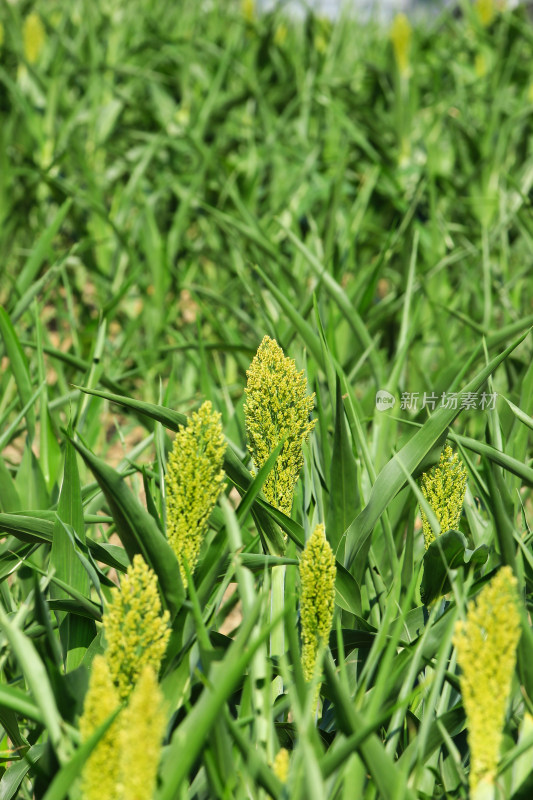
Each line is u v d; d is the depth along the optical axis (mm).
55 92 11281
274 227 9414
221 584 3955
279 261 7000
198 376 7910
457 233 9875
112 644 3605
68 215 9992
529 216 7934
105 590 4078
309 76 11984
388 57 12039
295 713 3520
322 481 4254
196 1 16812
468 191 10234
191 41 12625
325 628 3707
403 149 11797
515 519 4141
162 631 3617
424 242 8828
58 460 4594
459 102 11859
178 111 12922
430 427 3969
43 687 3557
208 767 3604
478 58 14734
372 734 3566
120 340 8602
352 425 4461
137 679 3611
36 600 3674
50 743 3668
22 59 11492
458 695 3912
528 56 15492
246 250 8406
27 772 3902
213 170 9695
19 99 10953
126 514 3746
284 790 3574
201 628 3633
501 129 10508
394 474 3984
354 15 17578
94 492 4461
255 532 4445
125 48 15070
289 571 4102
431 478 3943
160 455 4105
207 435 3721
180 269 10289
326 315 6531
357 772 3619
